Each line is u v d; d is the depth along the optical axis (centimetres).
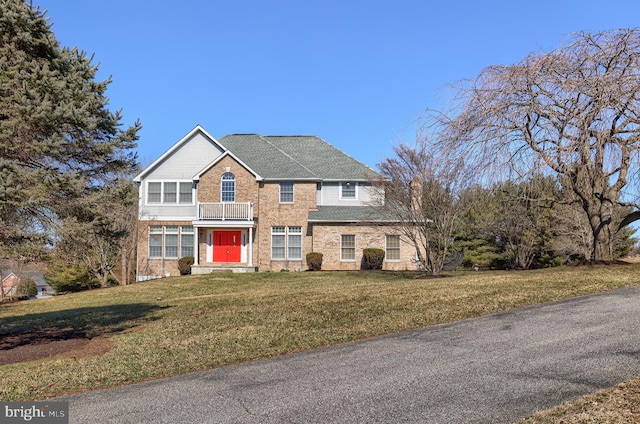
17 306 2152
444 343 907
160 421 618
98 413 666
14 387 818
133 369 903
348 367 804
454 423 552
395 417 581
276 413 620
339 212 3111
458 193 1439
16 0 1088
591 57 1381
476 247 3762
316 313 1329
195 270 3027
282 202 3131
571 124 1340
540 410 566
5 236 1067
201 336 1154
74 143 1133
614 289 1270
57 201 1089
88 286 3678
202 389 744
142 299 2059
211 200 3105
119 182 1252
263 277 2577
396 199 2209
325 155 3391
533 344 846
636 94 1279
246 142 3459
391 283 1973
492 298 1315
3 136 985
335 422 579
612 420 520
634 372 671
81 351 1095
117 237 1308
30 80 1032
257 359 922
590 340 839
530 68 1389
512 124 1384
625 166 1347
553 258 3409
